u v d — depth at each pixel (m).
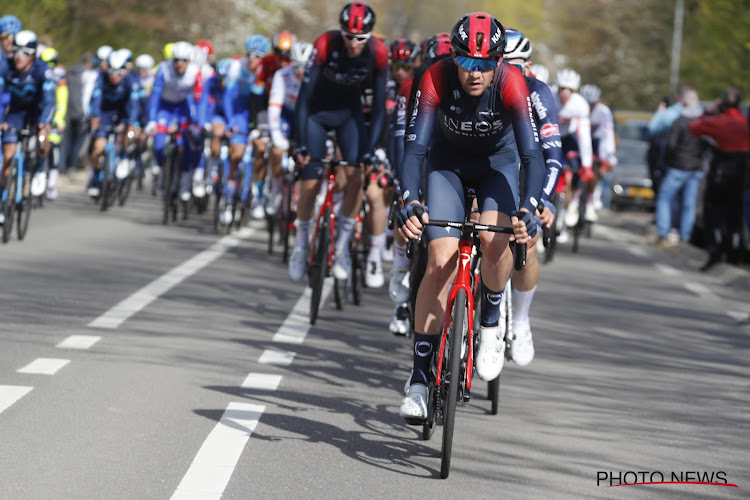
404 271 21.25
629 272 40.53
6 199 35.62
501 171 16.42
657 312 30.88
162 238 40.22
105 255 34.62
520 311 18.42
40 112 36.97
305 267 27.11
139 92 54.56
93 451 15.04
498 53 15.03
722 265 41.75
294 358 21.75
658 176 55.38
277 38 39.97
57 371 19.33
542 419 18.39
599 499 14.38
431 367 15.79
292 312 26.98
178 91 44.69
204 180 46.81
